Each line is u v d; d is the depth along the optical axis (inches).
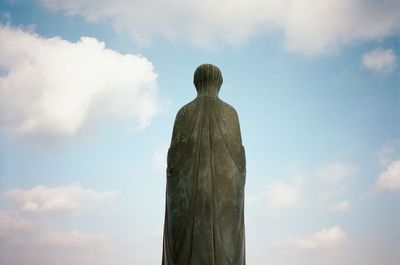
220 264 744.3
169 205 808.3
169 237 791.7
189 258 752.3
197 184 783.1
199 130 826.8
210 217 763.4
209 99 874.8
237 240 778.2
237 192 803.4
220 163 802.2
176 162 821.2
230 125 850.8
